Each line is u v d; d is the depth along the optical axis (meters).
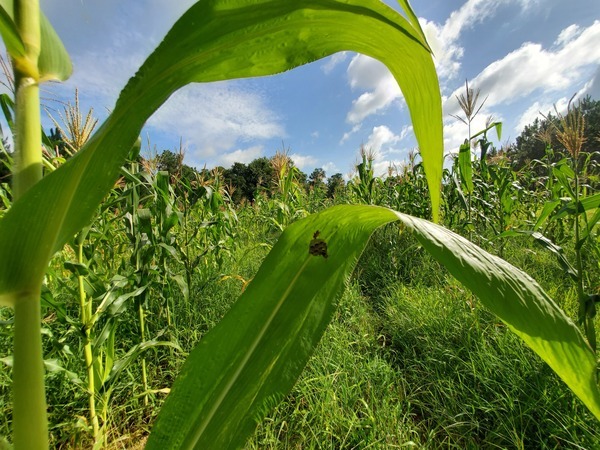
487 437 1.55
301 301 0.61
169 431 0.57
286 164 5.82
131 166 2.18
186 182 3.40
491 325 2.28
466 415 1.69
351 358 2.12
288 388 0.56
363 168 5.04
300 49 0.51
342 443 1.46
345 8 0.44
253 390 0.58
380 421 1.59
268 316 0.62
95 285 1.66
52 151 1.59
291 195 5.82
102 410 1.60
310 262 0.63
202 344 0.61
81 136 1.67
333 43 0.52
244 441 0.56
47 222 0.44
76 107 1.64
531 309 0.40
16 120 0.48
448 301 2.74
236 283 3.43
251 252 4.80
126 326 2.47
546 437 1.49
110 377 1.58
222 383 0.59
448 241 0.43
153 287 2.31
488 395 1.78
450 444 1.50
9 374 1.79
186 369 0.60
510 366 1.85
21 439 0.45
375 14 0.44
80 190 0.47
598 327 2.06
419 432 1.68
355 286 3.50
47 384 1.73
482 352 2.02
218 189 4.72
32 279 0.45
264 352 0.60
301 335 0.59
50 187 0.42
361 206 0.58
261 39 0.48
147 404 1.86
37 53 0.50
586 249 3.12
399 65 0.52
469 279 0.40
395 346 2.50
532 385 1.70
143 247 2.00
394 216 0.50
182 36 0.44
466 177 3.36
